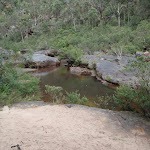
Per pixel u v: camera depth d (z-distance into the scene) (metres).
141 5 31.72
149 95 5.44
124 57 17.84
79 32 39.00
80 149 3.39
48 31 49.06
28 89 8.51
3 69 8.05
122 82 11.79
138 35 23.64
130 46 20.81
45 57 21.94
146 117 5.41
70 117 5.25
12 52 12.30
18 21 45.00
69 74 16.86
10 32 44.16
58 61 23.31
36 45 35.78
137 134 4.32
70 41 29.58
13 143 3.39
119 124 4.87
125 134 4.29
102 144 3.69
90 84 12.93
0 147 3.19
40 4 59.88
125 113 5.75
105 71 14.55
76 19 49.88
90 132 4.27
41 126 4.41
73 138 3.86
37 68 20.53
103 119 5.20
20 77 9.48
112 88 11.71
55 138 3.78
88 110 5.95
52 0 58.59
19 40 48.62
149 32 22.70
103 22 43.12
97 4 44.56
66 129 4.35
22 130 4.07
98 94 10.49
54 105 6.42
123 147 3.63
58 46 29.27
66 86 12.48
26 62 19.69
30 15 55.00
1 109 5.68
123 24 38.56
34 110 5.78
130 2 41.88
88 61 18.72
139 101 5.55
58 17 54.81
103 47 24.75
